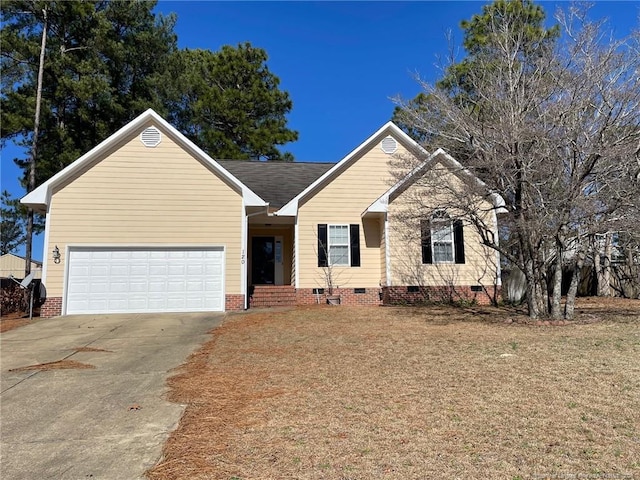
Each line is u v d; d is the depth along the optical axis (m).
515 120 10.38
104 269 14.42
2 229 42.03
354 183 17.14
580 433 4.39
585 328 9.75
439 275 16.14
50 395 6.19
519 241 11.80
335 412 5.12
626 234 12.21
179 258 14.77
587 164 9.85
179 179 15.03
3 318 13.77
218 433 4.68
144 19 25.53
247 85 31.00
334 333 9.95
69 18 21.61
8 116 19.94
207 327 11.59
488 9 14.97
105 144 14.67
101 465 4.08
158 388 6.39
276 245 18.64
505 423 4.66
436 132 12.12
